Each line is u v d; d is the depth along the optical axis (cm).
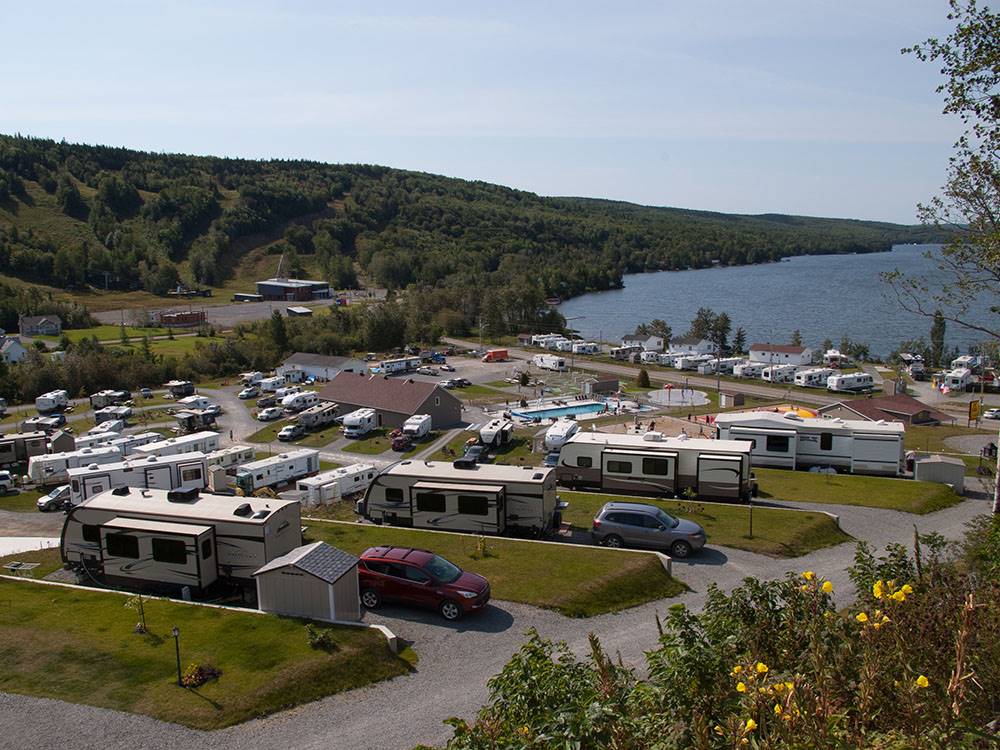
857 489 3666
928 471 3834
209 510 2381
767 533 2842
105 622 1992
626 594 2253
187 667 1739
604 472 3503
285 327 11156
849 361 11294
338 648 1820
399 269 19462
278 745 1479
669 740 798
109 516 2425
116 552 2333
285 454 4653
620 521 2672
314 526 2886
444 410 6538
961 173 2109
